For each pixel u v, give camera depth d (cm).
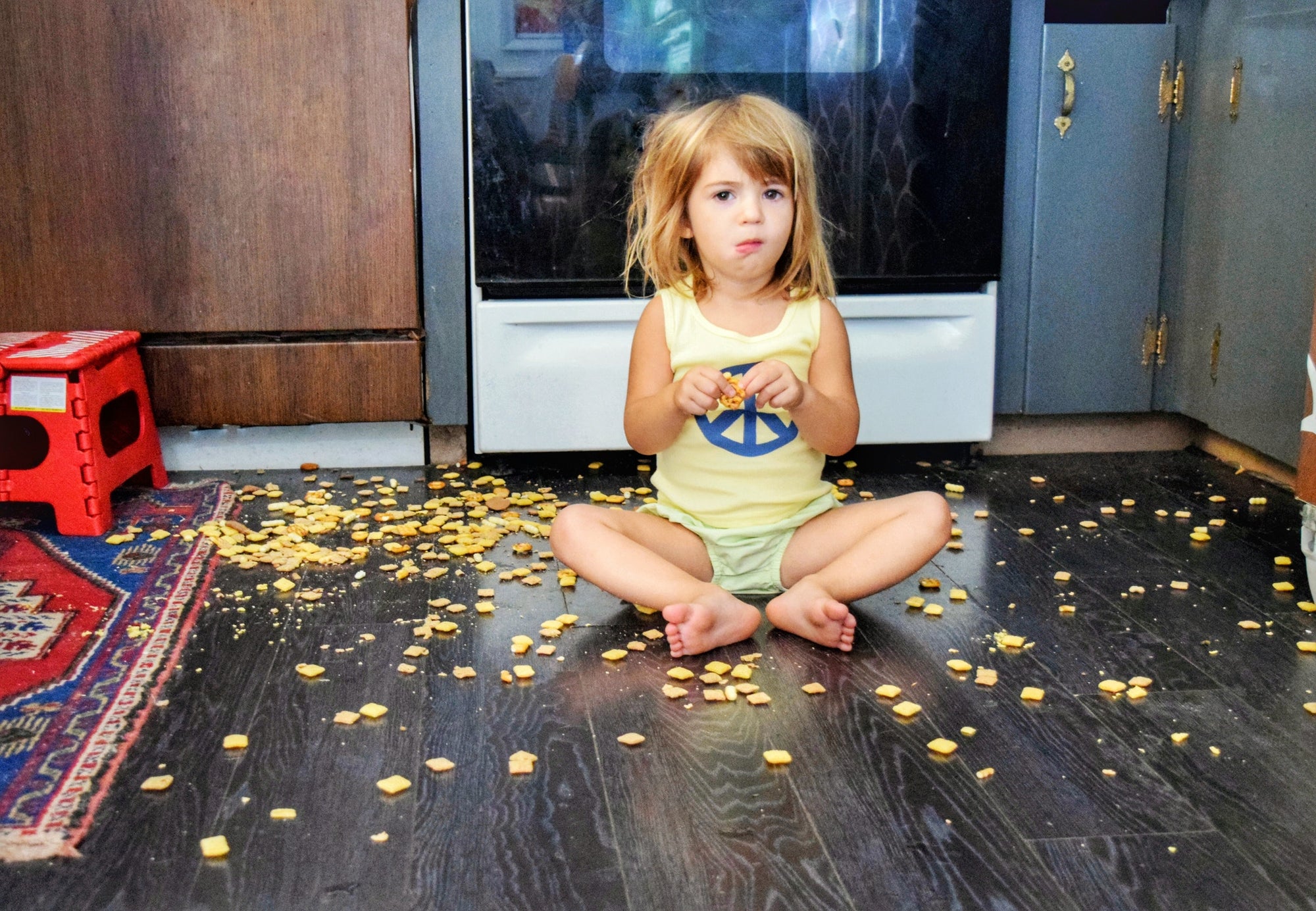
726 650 135
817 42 193
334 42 191
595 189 196
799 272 151
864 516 146
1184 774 107
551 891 90
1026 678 128
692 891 90
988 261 206
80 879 91
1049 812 101
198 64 189
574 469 212
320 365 202
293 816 100
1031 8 203
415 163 199
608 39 190
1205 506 192
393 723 117
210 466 210
